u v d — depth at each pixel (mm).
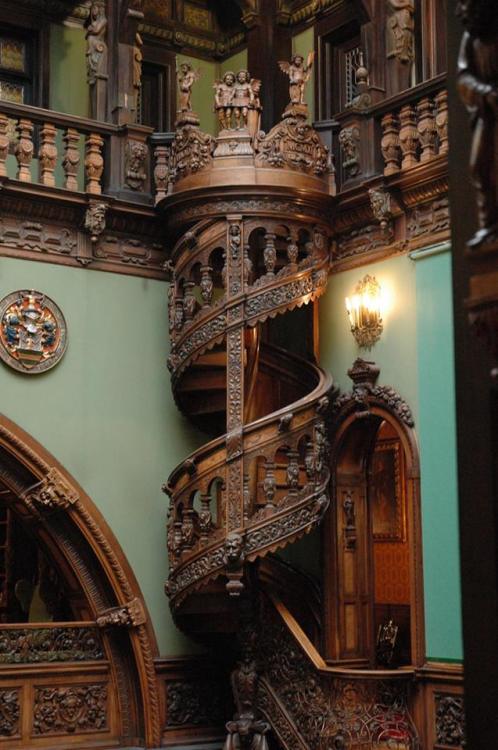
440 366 9867
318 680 9977
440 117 10055
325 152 10859
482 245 3801
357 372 10508
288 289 10453
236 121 10672
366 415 10516
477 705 3756
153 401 11305
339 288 11047
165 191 11234
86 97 12828
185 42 13555
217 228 10594
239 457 10125
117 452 11039
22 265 10711
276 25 12828
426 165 9984
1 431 10430
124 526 10984
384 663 12070
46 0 12648
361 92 10883
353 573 10852
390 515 12828
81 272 11023
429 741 9539
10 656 10531
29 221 10758
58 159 11758
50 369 10766
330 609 10695
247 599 10422
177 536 10469
